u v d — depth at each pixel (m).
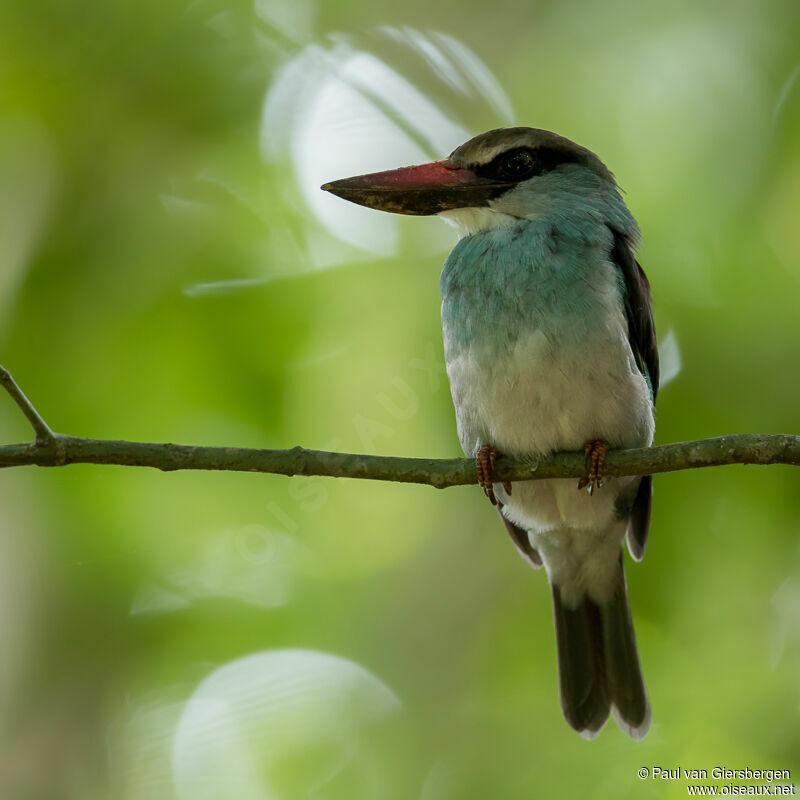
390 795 12.16
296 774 12.24
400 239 12.02
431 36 12.92
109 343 11.05
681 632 11.08
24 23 11.76
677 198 11.84
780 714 11.30
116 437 10.84
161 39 12.04
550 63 12.88
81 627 11.52
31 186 11.70
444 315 8.63
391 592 12.66
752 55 12.37
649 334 9.11
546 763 11.74
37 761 11.18
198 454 7.31
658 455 7.53
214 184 12.09
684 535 10.73
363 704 12.46
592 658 9.45
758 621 11.18
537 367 8.08
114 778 11.83
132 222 11.74
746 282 11.16
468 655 12.38
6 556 10.96
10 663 11.08
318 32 12.66
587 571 9.35
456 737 12.20
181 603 12.25
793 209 11.58
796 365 10.73
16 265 11.44
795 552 10.79
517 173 8.84
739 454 7.17
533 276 8.26
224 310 11.20
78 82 11.84
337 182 9.00
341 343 11.38
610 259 8.50
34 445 7.17
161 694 12.27
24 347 10.98
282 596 12.55
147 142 12.01
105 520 11.08
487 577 12.51
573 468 8.09
